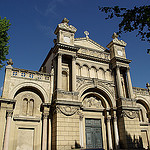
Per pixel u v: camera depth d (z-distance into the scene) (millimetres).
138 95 33969
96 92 30125
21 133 23672
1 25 20000
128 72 32406
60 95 24891
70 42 29094
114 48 32938
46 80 26641
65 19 30312
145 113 34375
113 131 28781
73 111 24812
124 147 26953
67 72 28359
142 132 32281
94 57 31438
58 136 22812
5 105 22781
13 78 24609
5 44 20234
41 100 26203
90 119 28734
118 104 29609
